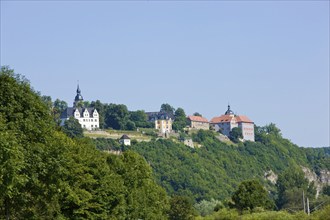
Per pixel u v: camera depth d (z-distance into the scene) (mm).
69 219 102188
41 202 89438
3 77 88312
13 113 85562
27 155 81875
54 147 87625
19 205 85062
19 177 74562
